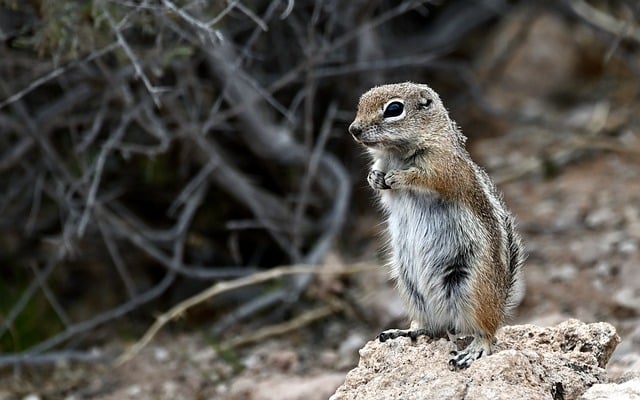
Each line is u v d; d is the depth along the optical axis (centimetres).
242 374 1424
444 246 895
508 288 922
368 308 1521
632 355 1157
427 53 1838
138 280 1644
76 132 1525
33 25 1306
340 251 1612
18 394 1429
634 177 1795
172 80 1492
